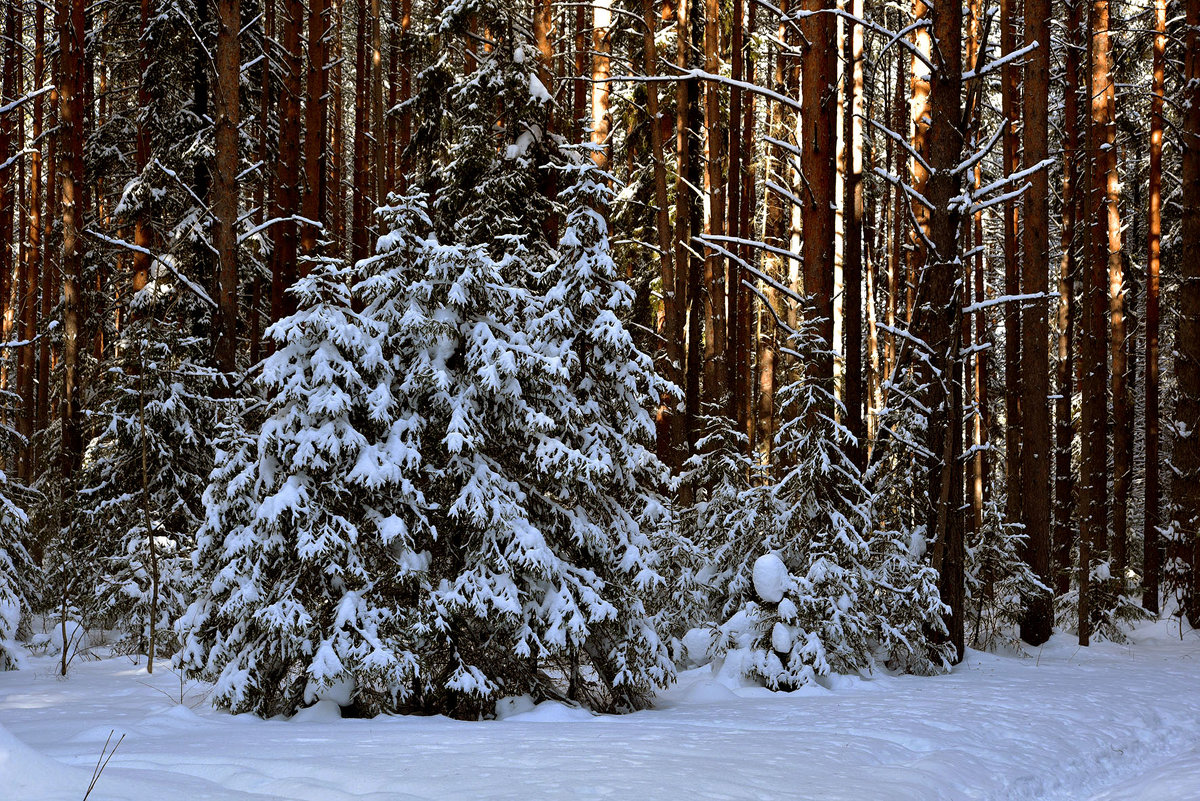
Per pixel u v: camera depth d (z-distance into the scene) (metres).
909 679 11.59
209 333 15.52
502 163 16.14
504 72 16.22
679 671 11.77
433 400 9.14
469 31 16.89
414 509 8.70
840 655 10.98
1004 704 9.34
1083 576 15.70
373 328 8.92
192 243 15.74
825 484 11.82
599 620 8.91
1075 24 18.62
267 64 18.62
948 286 13.24
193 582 10.30
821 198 12.43
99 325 18.84
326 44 19.83
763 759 6.21
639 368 10.20
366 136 24.45
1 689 9.90
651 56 17.16
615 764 5.73
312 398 8.47
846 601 11.12
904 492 13.75
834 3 12.96
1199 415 17.50
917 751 7.07
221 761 5.63
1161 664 13.68
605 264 10.09
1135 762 7.74
